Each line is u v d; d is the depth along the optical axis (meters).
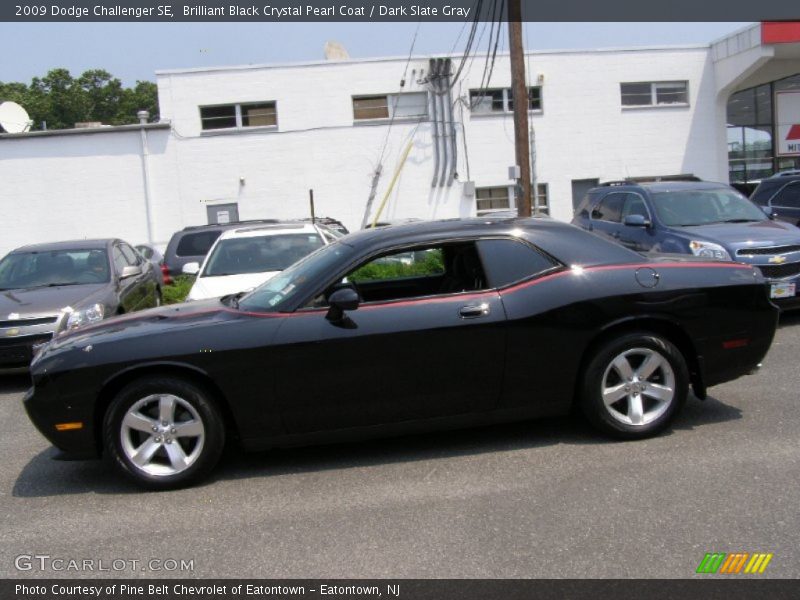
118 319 5.39
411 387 4.89
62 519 4.42
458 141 24.50
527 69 24.52
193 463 4.76
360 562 3.69
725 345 5.25
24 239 23.25
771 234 8.87
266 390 4.77
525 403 5.07
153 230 23.58
